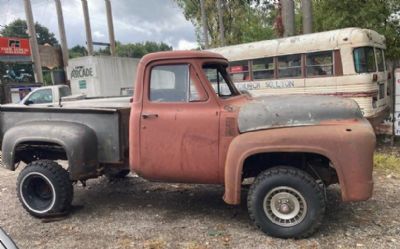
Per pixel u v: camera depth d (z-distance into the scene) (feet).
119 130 18.78
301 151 15.42
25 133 18.90
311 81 36.73
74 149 18.17
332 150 15.26
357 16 47.16
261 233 16.58
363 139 15.26
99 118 18.88
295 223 15.80
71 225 18.13
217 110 16.83
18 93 67.87
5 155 19.22
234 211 19.17
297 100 16.75
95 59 61.62
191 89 17.20
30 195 19.15
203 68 17.34
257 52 39.88
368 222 17.24
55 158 20.71
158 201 21.04
